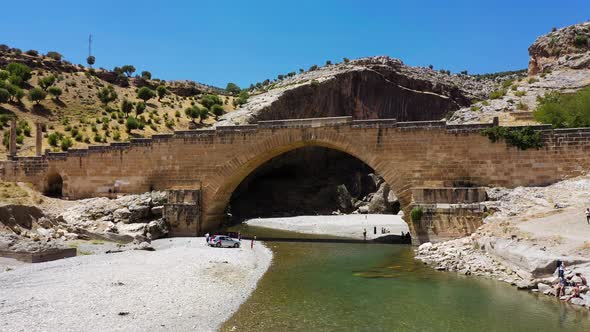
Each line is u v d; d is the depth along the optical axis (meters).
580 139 40.97
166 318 21.53
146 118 107.00
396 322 22.30
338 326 21.59
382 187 100.88
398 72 127.50
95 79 134.88
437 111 124.94
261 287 29.47
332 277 32.66
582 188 39.03
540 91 75.56
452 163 44.47
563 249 27.84
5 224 39.94
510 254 30.94
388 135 46.56
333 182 107.31
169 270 31.88
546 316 22.52
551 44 97.81
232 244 45.94
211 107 121.19
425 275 32.59
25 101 103.88
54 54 147.25
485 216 40.78
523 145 42.41
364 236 58.81
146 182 54.47
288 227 75.62
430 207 43.28
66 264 32.50
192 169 53.22
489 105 74.25
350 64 133.50
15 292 24.22
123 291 25.53
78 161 56.50
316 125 49.19
